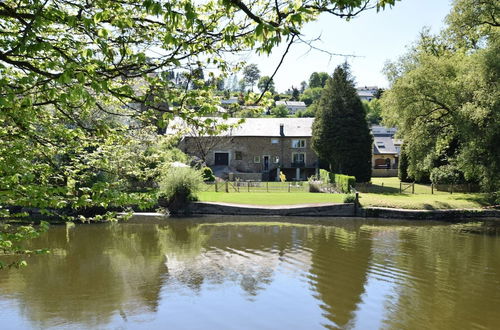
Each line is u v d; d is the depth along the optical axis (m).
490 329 8.12
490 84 19.73
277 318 8.59
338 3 3.45
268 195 27.20
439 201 24.06
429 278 11.26
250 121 44.50
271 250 14.34
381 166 50.97
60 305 9.12
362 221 21.11
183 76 4.98
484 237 17.02
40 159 7.49
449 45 26.83
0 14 4.00
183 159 31.83
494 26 21.80
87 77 3.90
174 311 8.88
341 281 10.95
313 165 42.81
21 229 5.58
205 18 4.57
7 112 4.50
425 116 23.48
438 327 8.21
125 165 10.46
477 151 21.06
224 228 18.70
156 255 13.55
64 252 13.88
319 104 36.53
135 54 4.33
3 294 9.77
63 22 4.20
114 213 7.28
